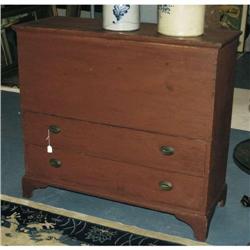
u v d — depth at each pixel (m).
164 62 1.81
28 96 2.14
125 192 2.09
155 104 1.89
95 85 1.97
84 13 4.39
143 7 3.01
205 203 1.95
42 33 1.99
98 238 2.00
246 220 2.16
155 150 1.96
